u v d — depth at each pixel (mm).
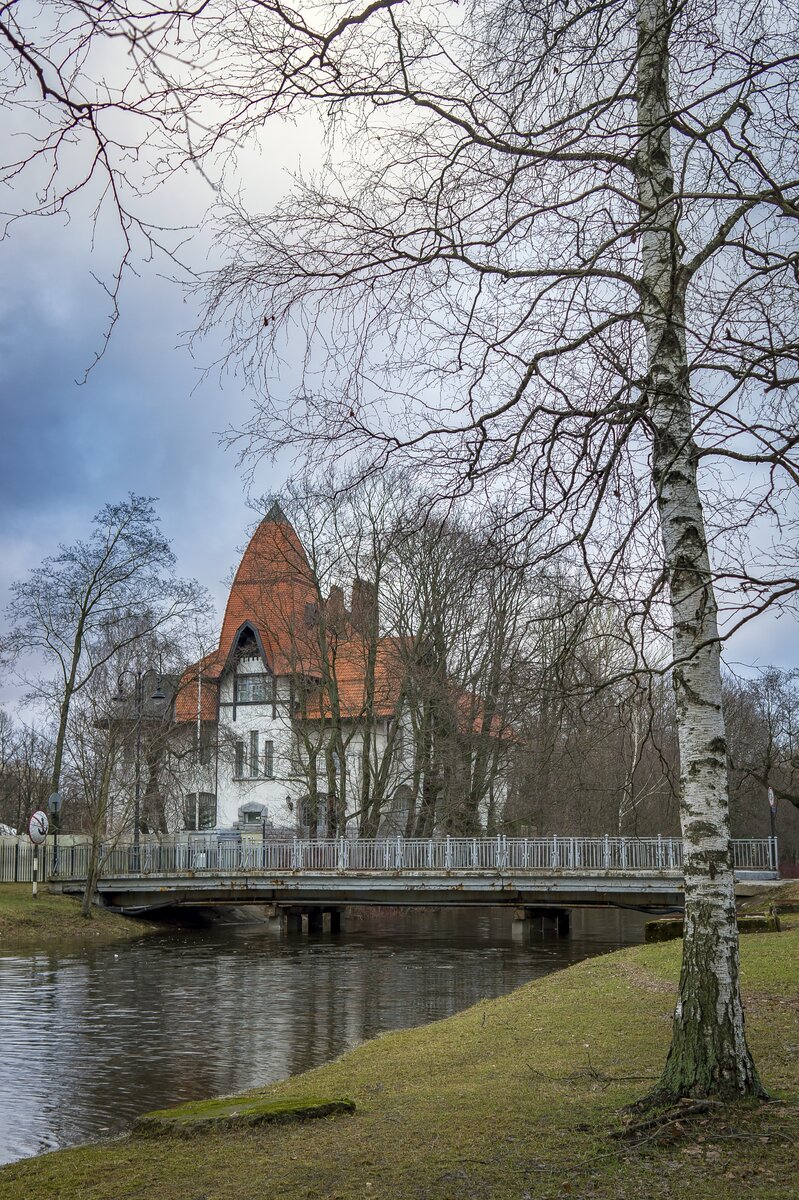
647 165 8922
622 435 8359
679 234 8273
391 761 51188
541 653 10086
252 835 51281
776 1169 7121
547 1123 8828
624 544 8938
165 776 49656
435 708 40688
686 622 8844
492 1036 14156
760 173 7469
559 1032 13797
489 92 8383
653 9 8656
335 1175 7934
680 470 8953
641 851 36125
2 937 36094
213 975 27703
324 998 23219
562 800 36500
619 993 16578
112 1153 9383
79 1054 17078
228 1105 10672
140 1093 14352
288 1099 10578
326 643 50438
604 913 54031
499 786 42750
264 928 44375
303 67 6629
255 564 47438
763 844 35312
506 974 27141
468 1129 8891
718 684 8828
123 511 47188
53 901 41344
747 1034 11977
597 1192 6949
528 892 36750
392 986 25078
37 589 46844
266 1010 21547
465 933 41719
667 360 8805
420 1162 8047
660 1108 8344
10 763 77250
